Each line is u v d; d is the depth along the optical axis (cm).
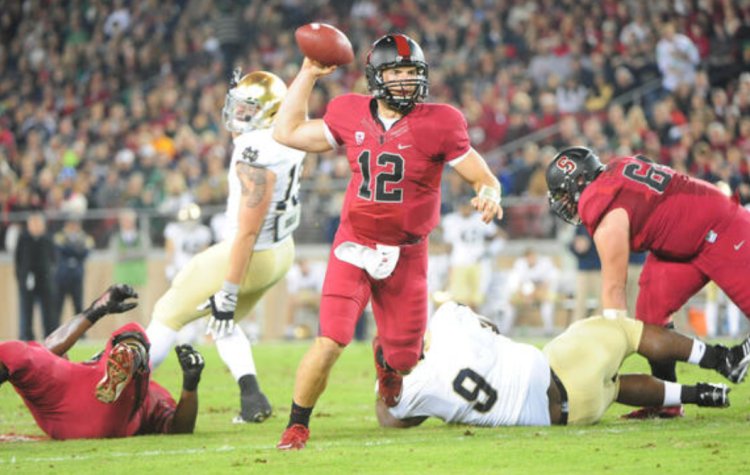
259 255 2383
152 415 2202
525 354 2166
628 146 5612
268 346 4750
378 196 1909
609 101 6294
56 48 8212
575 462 1747
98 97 7850
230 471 1727
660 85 6272
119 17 8212
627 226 2123
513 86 6594
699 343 2175
